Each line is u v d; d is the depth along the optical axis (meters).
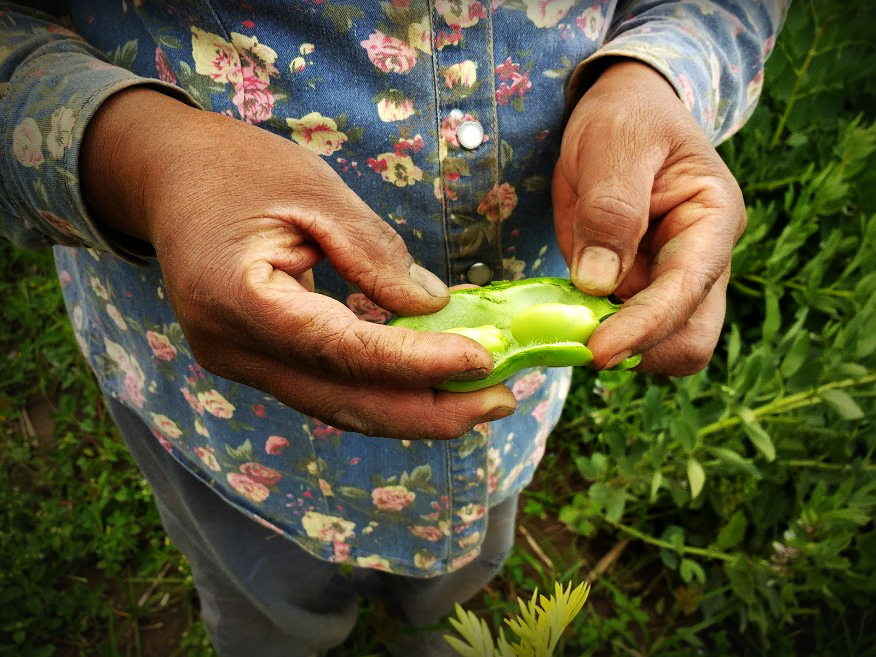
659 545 2.55
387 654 2.46
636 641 2.45
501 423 1.54
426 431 0.90
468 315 1.01
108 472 2.86
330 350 0.78
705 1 1.24
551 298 1.04
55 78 0.90
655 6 1.25
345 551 1.68
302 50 1.00
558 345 0.92
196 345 0.86
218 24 0.99
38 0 1.08
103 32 1.10
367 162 1.11
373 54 1.01
